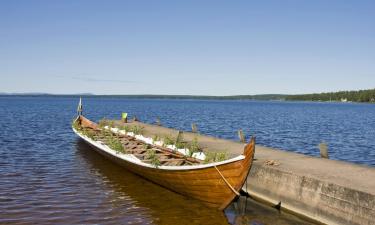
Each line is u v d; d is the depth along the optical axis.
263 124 50.09
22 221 11.00
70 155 22.39
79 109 32.53
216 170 11.37
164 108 114.44
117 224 10.99
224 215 11.95
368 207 9.47
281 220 11.52
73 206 12.52
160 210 12.30
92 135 24.16
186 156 15.44
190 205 12.89
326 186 10.72
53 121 49.09
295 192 11.78
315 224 11.01
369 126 47.72
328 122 55.06
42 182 15.55
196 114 77.69
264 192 13.04
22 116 58.25
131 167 16.33
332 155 24.52
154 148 18.84
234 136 34.88
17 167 18.42
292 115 76.19
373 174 11.95
